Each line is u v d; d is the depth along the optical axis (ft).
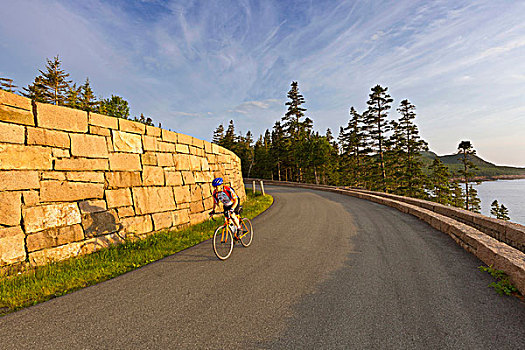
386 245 19.95
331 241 21.59
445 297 11.35
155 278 14.56
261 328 9.32
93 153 20.34
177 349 8.24
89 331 9.39
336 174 188.55
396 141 146.82
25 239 15.62
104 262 17.02
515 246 17.87
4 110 15.44
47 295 12.57
